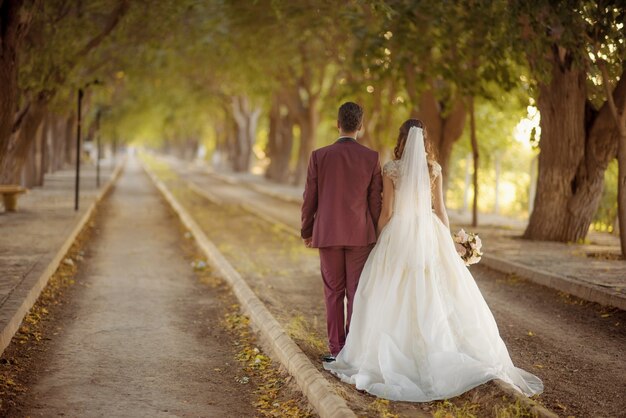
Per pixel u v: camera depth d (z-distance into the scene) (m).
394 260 5.28
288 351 5.93
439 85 17.16
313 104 31.11
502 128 20.69
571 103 13.02
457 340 5.23
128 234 15.78
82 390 5.36
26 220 15.39
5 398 5.07
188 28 21.17
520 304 8.49
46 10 14.58
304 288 9.37
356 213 5.43
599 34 9.87
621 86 10.95
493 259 11.11
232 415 4.98
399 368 5.10
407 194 5.33
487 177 25.31
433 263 5.29
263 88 32.12
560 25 10.16
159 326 7.49
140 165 69.12
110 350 6.50
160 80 30.62
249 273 10.24
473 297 5.38
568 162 13.36
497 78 13.05
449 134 17.73
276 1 14.23
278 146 39.44
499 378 4.98
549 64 10.99
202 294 9.32
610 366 5.95
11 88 8.72
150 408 5.04
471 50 13.20
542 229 13.73
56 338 6.81
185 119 63.94
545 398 5.14
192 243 14.61
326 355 5.88
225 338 7.09
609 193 17.16
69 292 9.04
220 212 20.56
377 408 4.68
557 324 7.46
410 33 13.09
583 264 10.49
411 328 5.17
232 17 17.72
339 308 5.68
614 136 12.97
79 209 18.33
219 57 24.03
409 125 5.51
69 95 20.61
